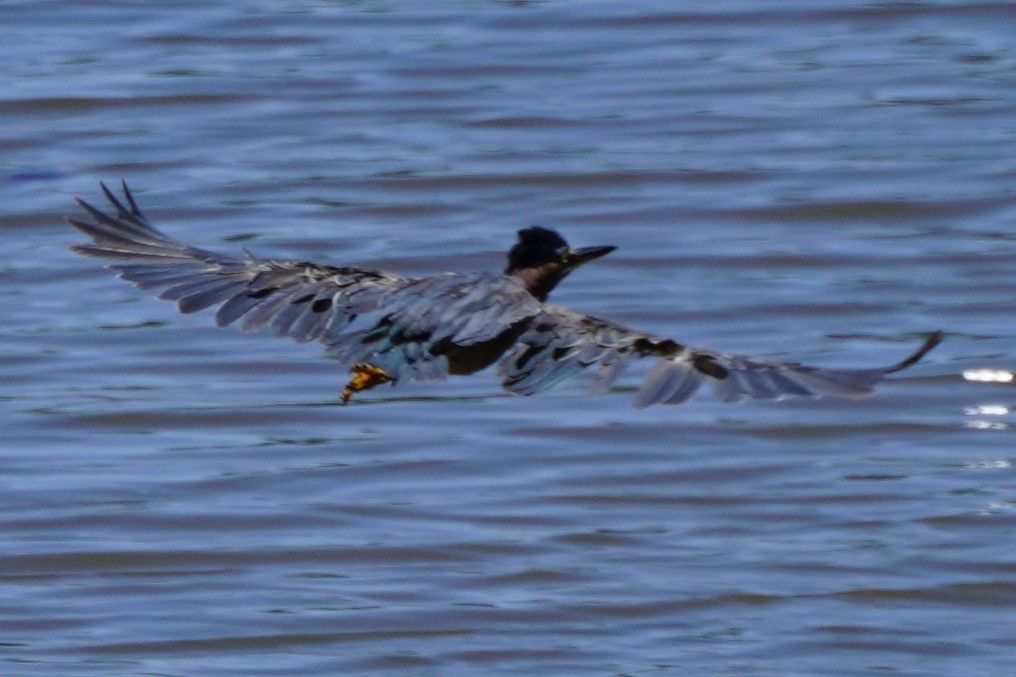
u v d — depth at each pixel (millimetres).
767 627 13742
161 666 13164
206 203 21656
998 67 25312
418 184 22156
